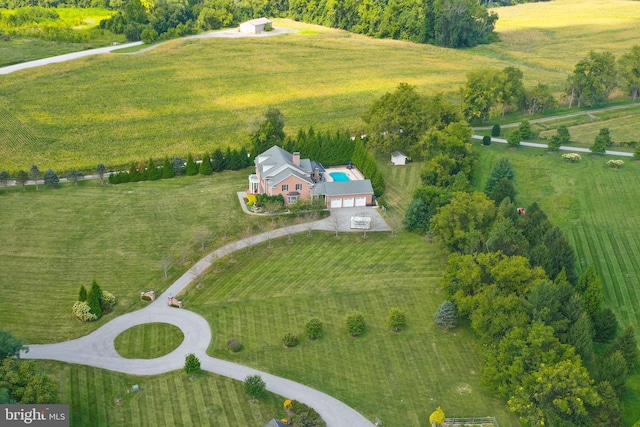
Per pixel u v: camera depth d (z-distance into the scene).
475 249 87.06
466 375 73.75
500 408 68.56
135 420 65.56
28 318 82.44
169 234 105.38
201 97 187.62
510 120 168.12
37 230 105.25
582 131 158.75
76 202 116.44
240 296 88.94
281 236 105.75
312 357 76.50
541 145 148.75
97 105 176.12
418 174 131.88
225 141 153.62
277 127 138.62
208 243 103.00
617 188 123.50
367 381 72.56
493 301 74.31
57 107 172.12
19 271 93.12
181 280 92.69
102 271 94.19
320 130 162.00
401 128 137.38
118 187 123.75
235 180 127.88
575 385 61.12
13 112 166.12
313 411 65.94
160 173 127.88
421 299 88.56
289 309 86.00
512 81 165.50
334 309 86.12
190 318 83.69
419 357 76.81
